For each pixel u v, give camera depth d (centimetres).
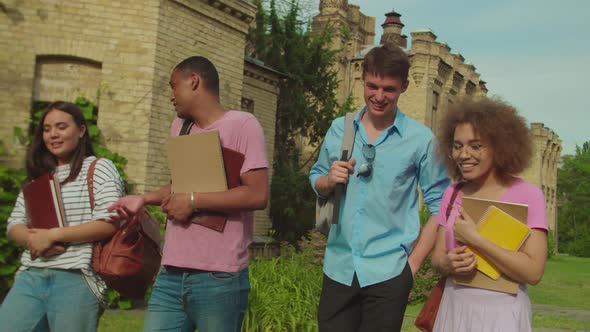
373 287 332
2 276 839
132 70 979
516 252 284
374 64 334
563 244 6575
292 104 1894
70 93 976
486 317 288
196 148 327
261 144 338
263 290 645
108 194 346
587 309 1259
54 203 344
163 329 325
